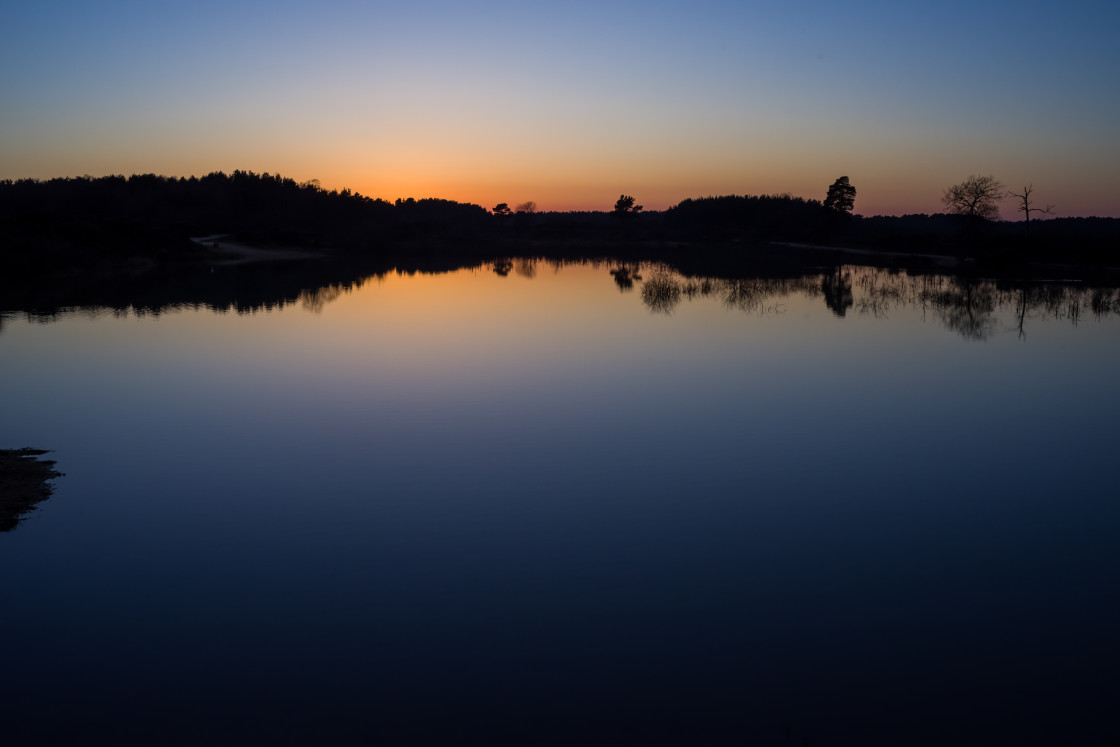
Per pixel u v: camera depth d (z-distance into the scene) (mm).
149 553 7551
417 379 14984
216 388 14250
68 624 6305
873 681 5602
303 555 7531
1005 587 6957
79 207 74375
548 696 5426
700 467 10070
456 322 22984
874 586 6977
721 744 4949
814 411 12742
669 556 7543
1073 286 33438
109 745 4938
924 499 9031
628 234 93250
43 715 5215
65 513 8508
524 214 122250
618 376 15289
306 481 9531
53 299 28641
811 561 7457
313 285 35812
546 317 24188
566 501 8914
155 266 45562
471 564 7371
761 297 30250
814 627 6305
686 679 5617
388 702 5367
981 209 56094
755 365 16422
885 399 13516
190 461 10234
